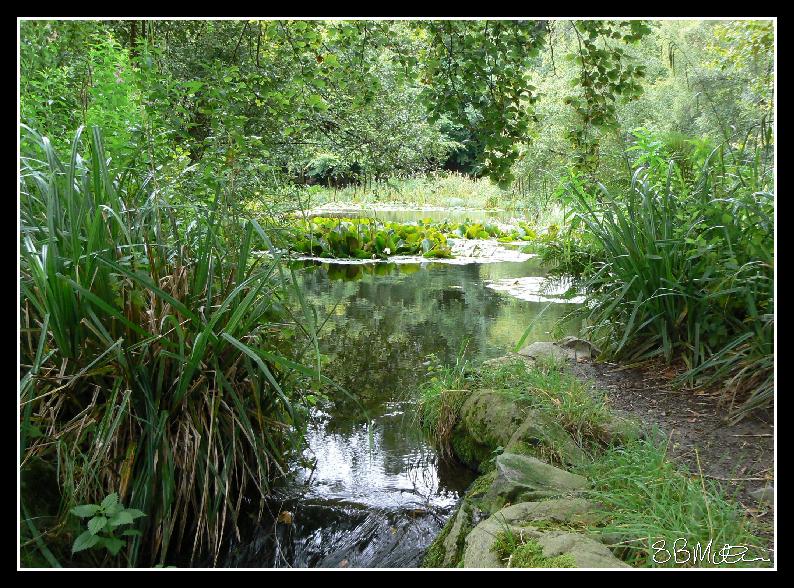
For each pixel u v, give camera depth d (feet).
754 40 23.59
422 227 39.55
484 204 71.26
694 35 36.65
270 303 9.07
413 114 24.81
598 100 13.87
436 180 73.92
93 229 7.42
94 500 7.34
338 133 24.52
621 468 7.55
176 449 7.88
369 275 27.07
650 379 11.57
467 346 15.89
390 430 11.25
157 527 7.55
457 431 10.72
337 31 16.43
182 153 13.60
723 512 6.39
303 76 16.37
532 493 7.39
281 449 9.77
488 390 10.74
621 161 17.80
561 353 13.10
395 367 14.30
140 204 9.46
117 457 7.50
